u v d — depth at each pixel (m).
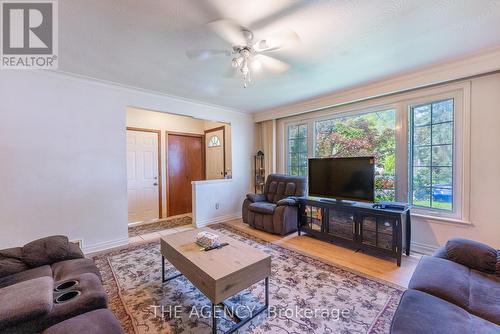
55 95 2.77
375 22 1.82
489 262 1.52
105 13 1.68
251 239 3.50
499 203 2.42
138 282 2.25
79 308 1.19
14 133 2.53
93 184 3.04
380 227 2.76
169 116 5.28
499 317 1.10
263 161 5.11
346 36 2.01
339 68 2.69
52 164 2.75
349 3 1.59
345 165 3.26
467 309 1.18
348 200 3.25
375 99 3.38
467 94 2.58
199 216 4.32
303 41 2.09
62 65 2.58
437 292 1.30
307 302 1.91
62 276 1.58
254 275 1.72
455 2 1.60
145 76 2.91
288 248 3.12
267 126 5.02
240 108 4.66
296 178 4.09
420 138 3.04
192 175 5.71
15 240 2.53
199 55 2.10
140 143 4.82
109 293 2.06
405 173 3.12
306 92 3.59
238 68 2.62
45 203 2.71
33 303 1.08
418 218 2.97
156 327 1.65
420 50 2.29
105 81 3.06
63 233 2.82
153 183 4.98
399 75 2.92
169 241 2.19
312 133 4.31
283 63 2.43
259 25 1.84
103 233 3.12
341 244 3.22
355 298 1.96
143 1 1.56
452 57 2.44
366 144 3.59
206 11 1.66
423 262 1.68
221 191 4.66
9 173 2.51
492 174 2.46
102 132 3.11
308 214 3.61
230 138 4.92
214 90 3.48
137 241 3.48
